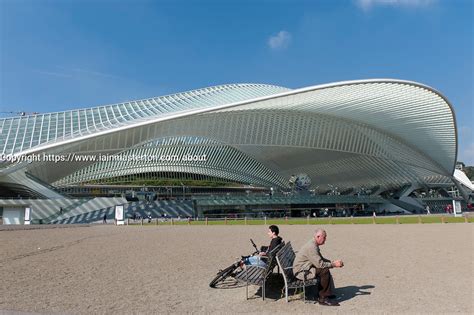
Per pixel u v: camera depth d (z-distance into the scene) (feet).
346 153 227.81
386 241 64.23
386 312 22.84
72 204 175.83
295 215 238.68
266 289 29.78
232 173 264.31
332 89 168.14
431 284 30.01
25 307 24.23
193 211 211.00
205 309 24.00
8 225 136.56
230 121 194.08
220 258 46.09
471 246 54.85
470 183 351.05
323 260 26.16
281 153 233.14
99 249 56.70
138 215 191.93
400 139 222.69
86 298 26.66
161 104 196.34
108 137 161.68
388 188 273.13
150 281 32.76
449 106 186.29
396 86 168.45
